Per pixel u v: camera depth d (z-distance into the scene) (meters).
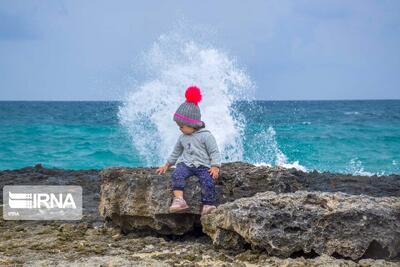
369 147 36.59
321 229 8.45
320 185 14.59
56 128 45.00
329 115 72.19
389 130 47.41
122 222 10.26
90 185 15.94
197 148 9.63
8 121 54.41
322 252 8.41
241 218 8.53
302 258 8.30
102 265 8.07
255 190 9.96
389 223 8.48
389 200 9.09
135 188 9.86
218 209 9.02
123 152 30.17
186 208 9.43
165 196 9.59
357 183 15.09
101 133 40.91
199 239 9.78
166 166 9.91
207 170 9.59
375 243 8.53
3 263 8.32
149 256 8.72
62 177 17.39
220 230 8.95
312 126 49.41
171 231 9.84
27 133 42.12
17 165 29.00
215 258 8.57
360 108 104.00
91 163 28.83
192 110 9.70
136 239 9.77
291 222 8.49
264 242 8.38
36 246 9.41
